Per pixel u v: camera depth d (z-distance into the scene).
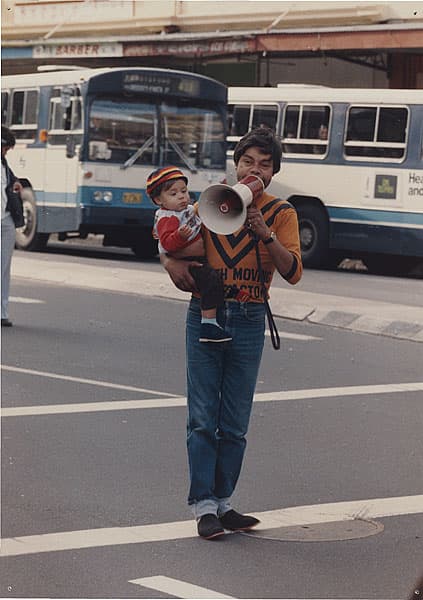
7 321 19.73
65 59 45.06
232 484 9.52
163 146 32.84
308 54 39.31
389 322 20.80
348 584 8.30
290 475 11.24
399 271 34.75
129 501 10.27
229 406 9.41
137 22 41.78
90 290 25.59
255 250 9.15
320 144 33.06
